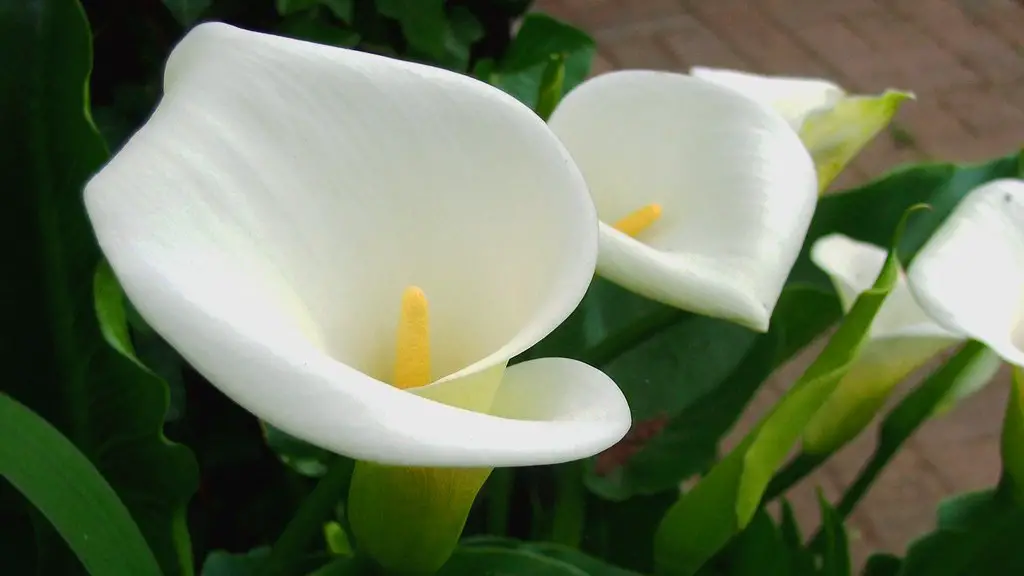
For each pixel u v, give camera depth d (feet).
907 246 2.66
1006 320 2.05
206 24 1.80
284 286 1.80
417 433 1.58
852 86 8.35
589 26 8.73
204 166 1.72
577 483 2.53
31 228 2.16
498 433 1.62
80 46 2.11
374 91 1.85
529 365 1.89
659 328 2.38
